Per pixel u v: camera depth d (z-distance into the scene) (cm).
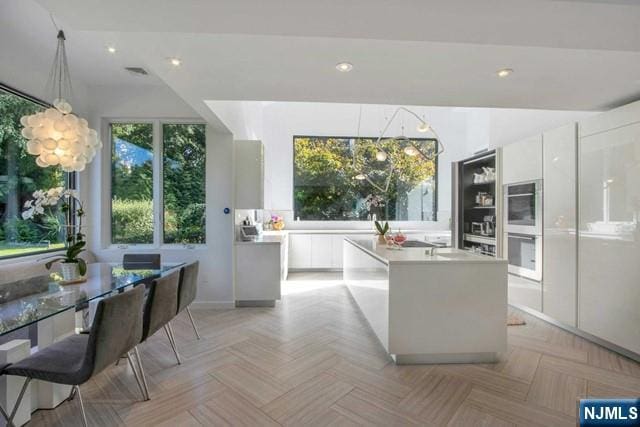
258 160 421
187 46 195
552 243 325
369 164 691
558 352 273
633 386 220
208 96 281
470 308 254
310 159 682
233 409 196
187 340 301
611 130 263
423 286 251
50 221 365
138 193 421
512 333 314
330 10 145
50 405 196
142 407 199
